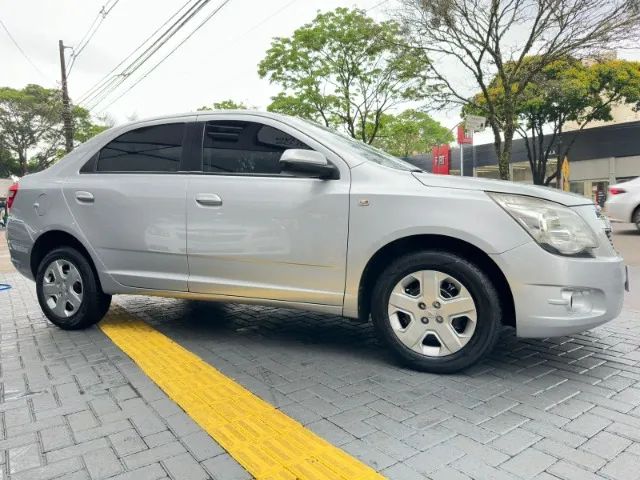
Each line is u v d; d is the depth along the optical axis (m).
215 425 2.44
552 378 3.01
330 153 3.37
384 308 3.18
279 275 3.40
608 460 2.08
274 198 3.38
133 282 3.91
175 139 3.87
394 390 2.86
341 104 19.59
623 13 11.55
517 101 14.84
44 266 4.27
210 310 4.90
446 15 12.59
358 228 3.15
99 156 4.16
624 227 13.49
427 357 3.08
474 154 29.41
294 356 3.48
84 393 2.86
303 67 19.47
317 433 2.35
